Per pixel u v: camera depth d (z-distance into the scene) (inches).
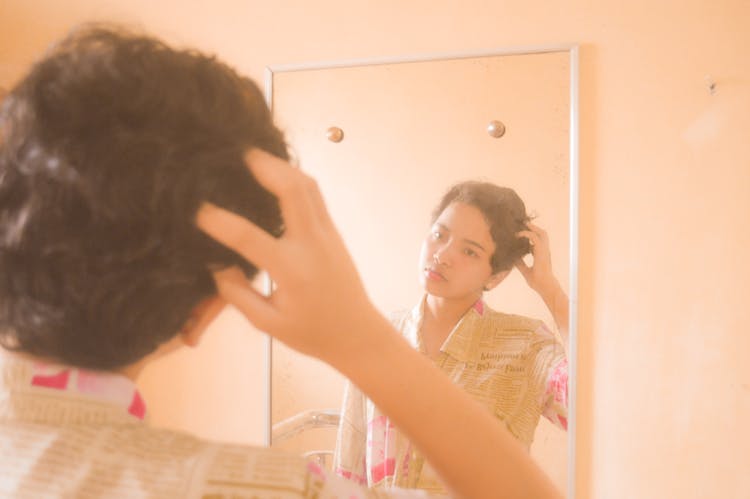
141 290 13.4
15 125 13.3
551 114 48.4
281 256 12.9
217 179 13.3
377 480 50.7
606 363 48.8
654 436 48.3
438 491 49.6
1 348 14.1
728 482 46.9
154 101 13.0
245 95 15.1
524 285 48.7
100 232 12.8
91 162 12.5
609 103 48.4
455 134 50.1
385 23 52.5
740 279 46.6
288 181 13.1
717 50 46.8
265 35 55.4
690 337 47.6
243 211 14.0
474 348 49.3
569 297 48.1
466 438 14.8
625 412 48.6
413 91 51.1
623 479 48.8
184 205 12.9
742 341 46.6
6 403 13.6
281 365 54.7
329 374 53.4
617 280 48.6
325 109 53.1
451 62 50.3
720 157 46.9
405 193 51.1
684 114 47.4
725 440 47.1
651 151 47.9
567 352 48.1
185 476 13.4
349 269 13.7
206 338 58.1
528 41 49.7
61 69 13.2
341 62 52.5
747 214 46.5
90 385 14.1
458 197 49.9
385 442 50.8
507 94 49.2
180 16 57.2
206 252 13.6
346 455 52.0
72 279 13.0
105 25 16.2
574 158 47.9
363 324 13.9
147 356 15.4
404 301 50.9
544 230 48.5
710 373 47.3
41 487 12.7
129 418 14.4
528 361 48.6
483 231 49.2
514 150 49.0
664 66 47.7
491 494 14.8
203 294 14.7
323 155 53.1
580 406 49.1
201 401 58.2
